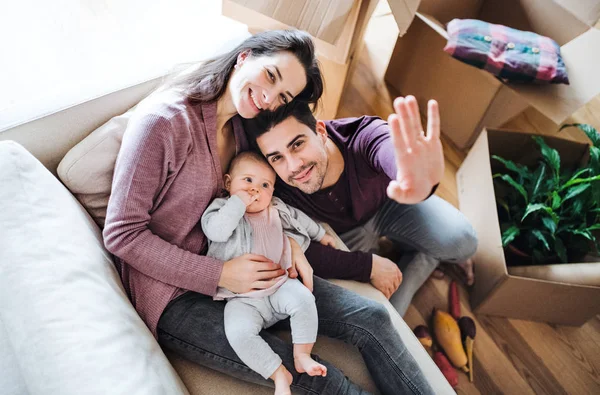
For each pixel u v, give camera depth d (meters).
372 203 1.08
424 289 1.36
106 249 0.81
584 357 1.27
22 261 0.63
